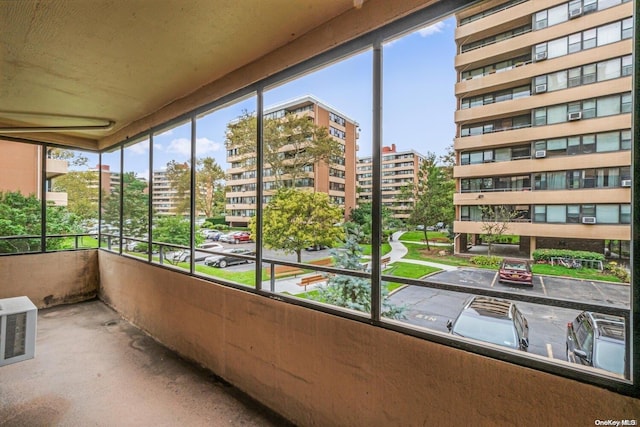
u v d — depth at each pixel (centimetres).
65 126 382
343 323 172
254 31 191
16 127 374
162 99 306
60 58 221
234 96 249
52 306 438
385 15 159
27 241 459
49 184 546
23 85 268
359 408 164
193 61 229
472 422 127
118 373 259
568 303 115
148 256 358
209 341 264
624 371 105
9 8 163
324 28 184
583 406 105
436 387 136
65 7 163
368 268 225
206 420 200
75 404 216
